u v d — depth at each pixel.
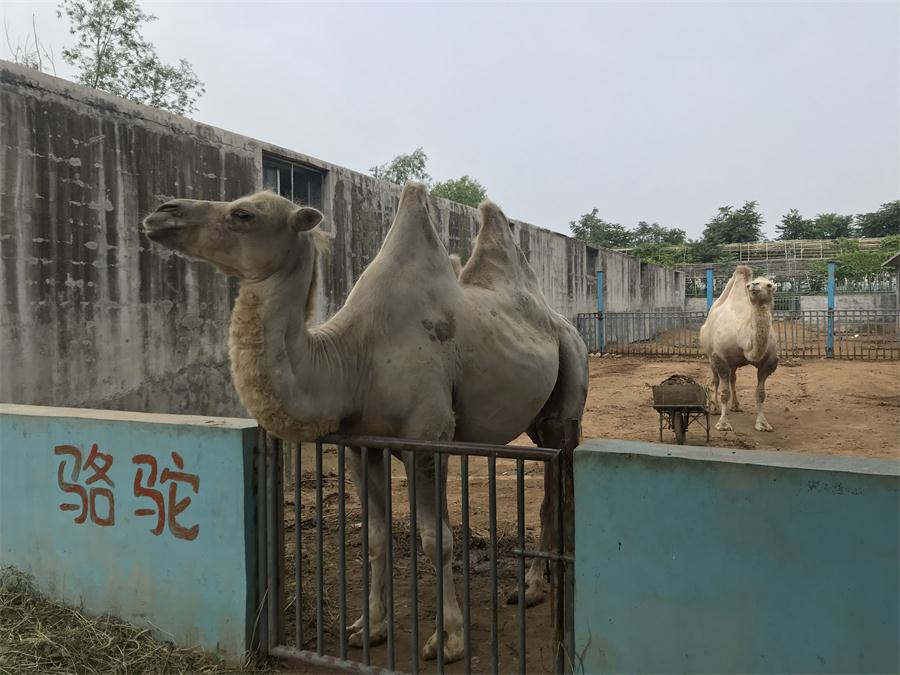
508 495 7.01
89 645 3.46
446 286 3.80
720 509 2.41
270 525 3.39
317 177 10.01
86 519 3.75
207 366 8.08
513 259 4.68
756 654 2.37
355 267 10.59
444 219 13.46
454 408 3.76
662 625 2.51
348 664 3.23
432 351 3.51
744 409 12.13
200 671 3.31
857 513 2.22
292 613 4.15
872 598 2.21
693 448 2.62
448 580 3.52
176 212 3.06
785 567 2.32
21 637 3.47
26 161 6.13
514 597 4.41
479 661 3.56
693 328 35.34
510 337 4.04
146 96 16.69
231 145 8.31
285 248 3.05
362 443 3.18
